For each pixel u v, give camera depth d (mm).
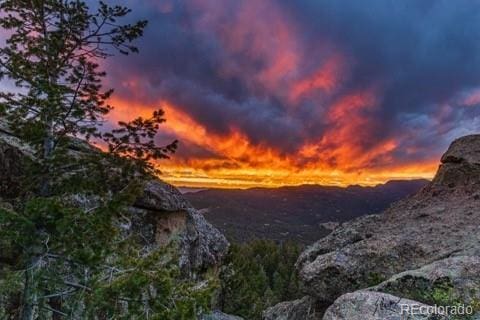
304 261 14703
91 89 8203
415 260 10758
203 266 17406
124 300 7457
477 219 11445
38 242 7492
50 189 8188
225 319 18672
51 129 7957
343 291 11461
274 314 13883
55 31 8109
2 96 7578
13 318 8023
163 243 14844
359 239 13617
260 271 48969
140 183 8516
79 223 7516
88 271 8125
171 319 7289
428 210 13312
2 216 6902
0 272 7844
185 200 17234
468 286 7625
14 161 9555
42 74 7695
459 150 15125
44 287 7684
